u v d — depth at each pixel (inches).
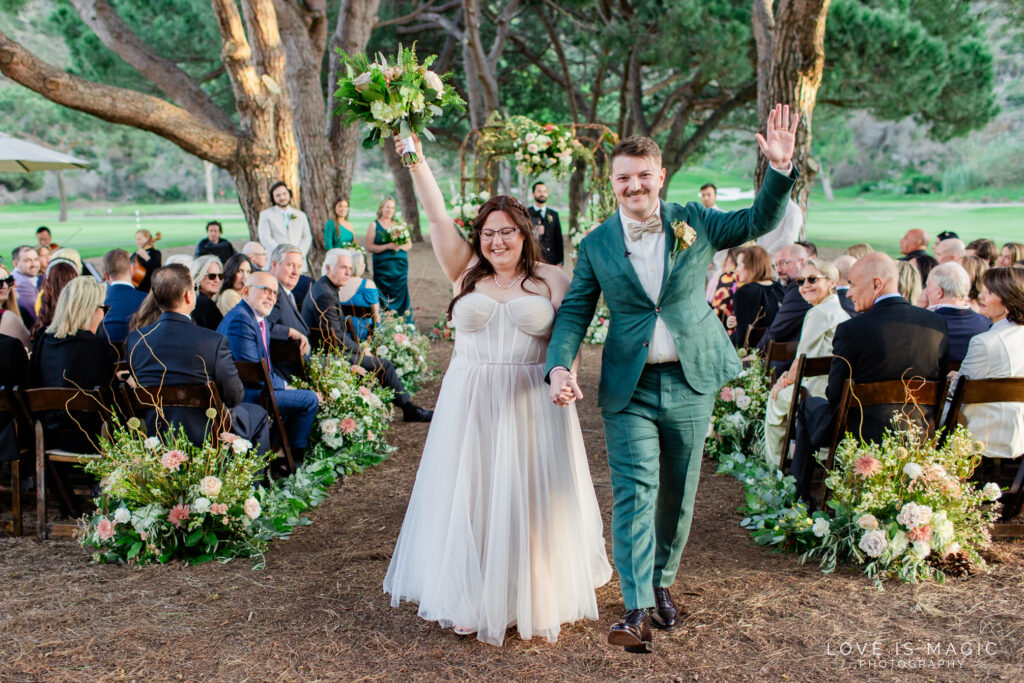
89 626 133.2
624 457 125.0
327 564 158.6
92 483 191.5
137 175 2704.2
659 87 975.6
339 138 537.3
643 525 122.9
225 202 2746.1
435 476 133.6
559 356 123.3
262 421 194.7
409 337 332.5
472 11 689.0
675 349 123.3
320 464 211.0
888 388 157.0
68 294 177.6
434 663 122.0
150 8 760.3
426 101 128.3
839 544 156.4
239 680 117.3
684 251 122.9
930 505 149.5
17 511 173.2
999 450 168.7
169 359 168.7
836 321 189.5
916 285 186.7
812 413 175.3
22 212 2146.9
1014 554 157.9
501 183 770.8
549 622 127.2
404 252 399.9
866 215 1624.0
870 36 655.8
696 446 127.3
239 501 165.6
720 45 684.7
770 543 165.0
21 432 176.1
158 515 159.8
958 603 138.3
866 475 148.6
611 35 755.4
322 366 234.5
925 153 2417.6
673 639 127.8
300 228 400.8
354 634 130.6
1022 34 726.5
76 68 765.9
